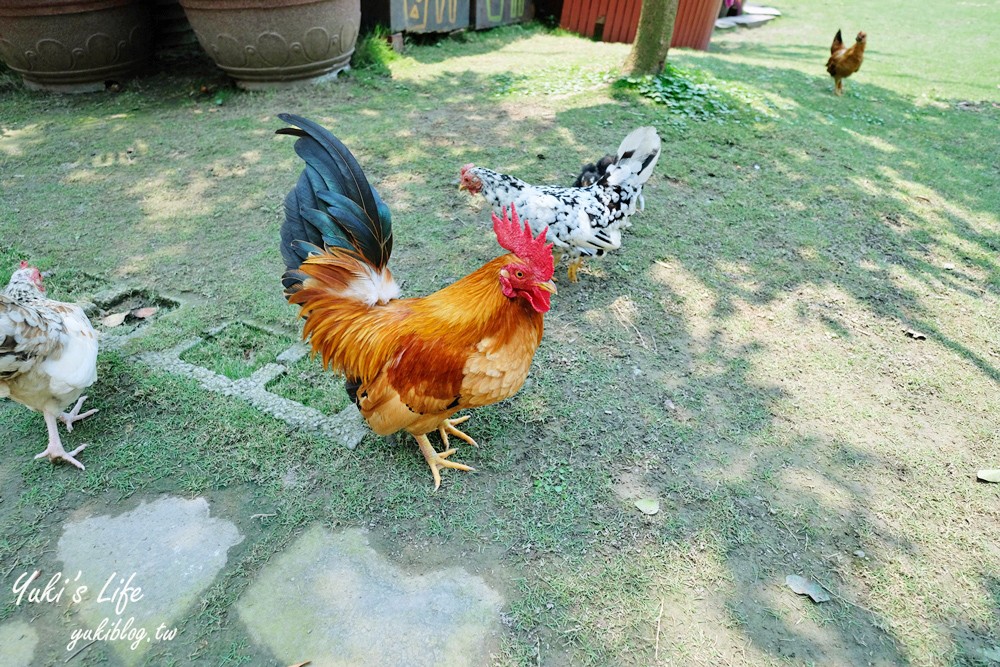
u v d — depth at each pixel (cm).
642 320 129
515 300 79
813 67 339
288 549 84
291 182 178
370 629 76
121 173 183
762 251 154
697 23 367
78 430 100
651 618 78
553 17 396
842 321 131
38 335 83
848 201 179
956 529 89
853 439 103
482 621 77
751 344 124
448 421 101
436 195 174
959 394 113
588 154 197
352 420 103
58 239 150
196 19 228
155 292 133
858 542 87
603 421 105
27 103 235
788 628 77
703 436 103
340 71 262
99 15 231
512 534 87
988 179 198
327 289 88
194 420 102
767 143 212
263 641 75
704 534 87
